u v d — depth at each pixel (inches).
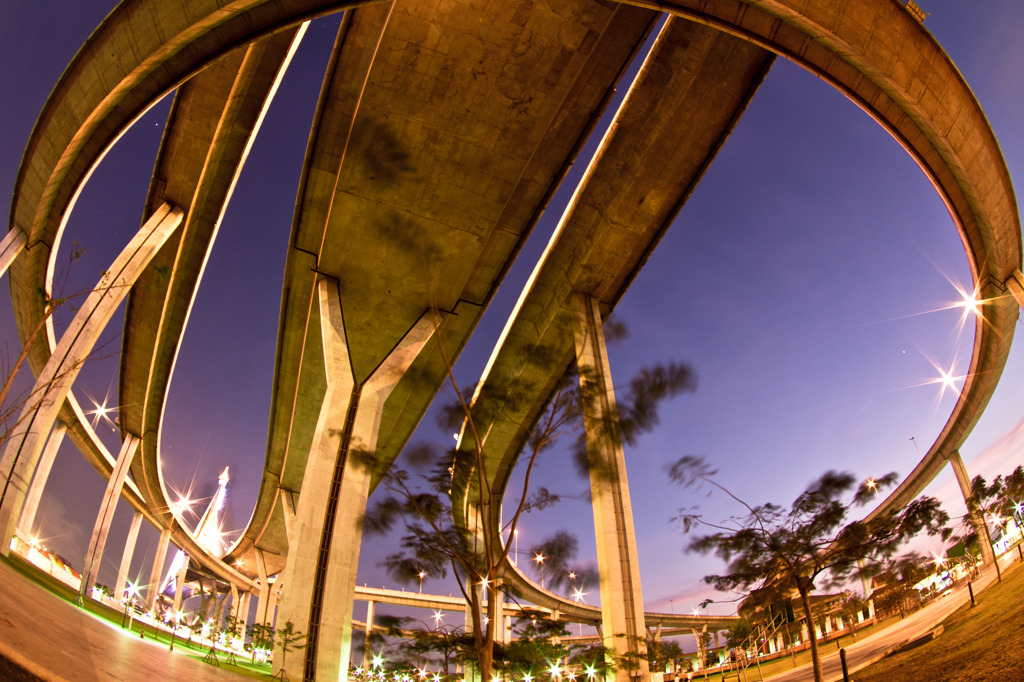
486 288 1150.3
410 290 1139.3
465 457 656.4
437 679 1005.2
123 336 1328.7
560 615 2605.8
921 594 1305.4
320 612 874.8
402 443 1594.5
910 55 716.7
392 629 815.7
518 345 1273.4
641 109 962.1
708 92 949.2
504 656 826.2
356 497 955.3
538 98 900.0
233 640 1975.9
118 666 431.8
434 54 844.0
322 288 1105.4
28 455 807.7
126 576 1845.5
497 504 1662.2
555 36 834.2
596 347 1116.5
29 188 836.0
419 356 1296.8
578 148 964.6
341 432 997.2
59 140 778.2
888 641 1009.5
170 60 695.1
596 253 1135.0
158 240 1007.0
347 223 1038.4
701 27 884.6
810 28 698.2
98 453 1782.7
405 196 1001.5
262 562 2657.5
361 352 1224.8
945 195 856.9
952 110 761.6
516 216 1048.2
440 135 930.7
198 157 978.1
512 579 2116.1
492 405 709.3
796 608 1342.3
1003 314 1101.7
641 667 795.4
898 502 2030.0
